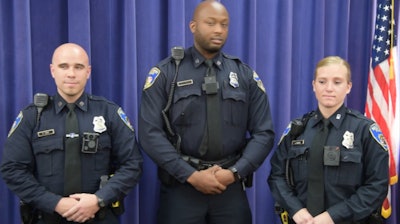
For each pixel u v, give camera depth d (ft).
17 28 5.87
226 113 5.52
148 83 5.52
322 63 5.14
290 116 7.52
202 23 5.36
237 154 5.75
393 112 7.38
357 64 7.90
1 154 6.05
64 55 5.04
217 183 5.16
